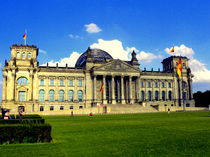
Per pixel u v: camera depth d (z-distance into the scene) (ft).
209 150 62.85
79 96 461.78
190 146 68.44
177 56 544.62
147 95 506.07
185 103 524.93
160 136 88.84
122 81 467.93
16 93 418.72
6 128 77.15
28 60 433.07
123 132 103.40
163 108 424.46
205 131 100.58
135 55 514.27
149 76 512.22
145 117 223.30
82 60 534.78
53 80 447.83
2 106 406.82
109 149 66.85
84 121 184.55
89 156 58.95
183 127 118.42
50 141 82.33
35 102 422.00
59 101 446.19
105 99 453.99
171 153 60.23
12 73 413.18
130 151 63.46
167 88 524.52
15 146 72.79
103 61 503.20
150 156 57.41
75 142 80.02
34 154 61.98
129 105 435.53
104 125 141.59
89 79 467.52
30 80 424.87
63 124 155.94
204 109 458.91
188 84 539.29
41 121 116.47
